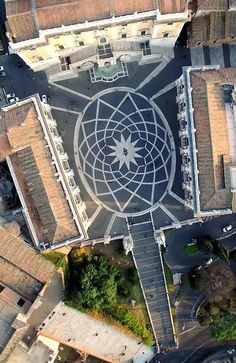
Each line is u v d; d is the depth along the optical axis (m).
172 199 68.31
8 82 66.81
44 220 59.78
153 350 73.50
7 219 63.59
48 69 66.38
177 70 67.94
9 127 57.69
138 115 67.88
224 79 58.72
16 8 55.50
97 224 67.69
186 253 70.38
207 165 58.88
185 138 63.59
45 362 67.62
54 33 56.62
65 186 59.53
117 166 67.88
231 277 71.12
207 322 71.56
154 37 63.53
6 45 66.12
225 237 70.81
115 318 69.88
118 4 55.94
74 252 66.62
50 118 64.62
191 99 58.72
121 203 68.06
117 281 67.88
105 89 67.50
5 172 66.44
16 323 60.78
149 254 68.94
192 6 61.09
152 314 71.44
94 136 67.62
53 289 65.38
